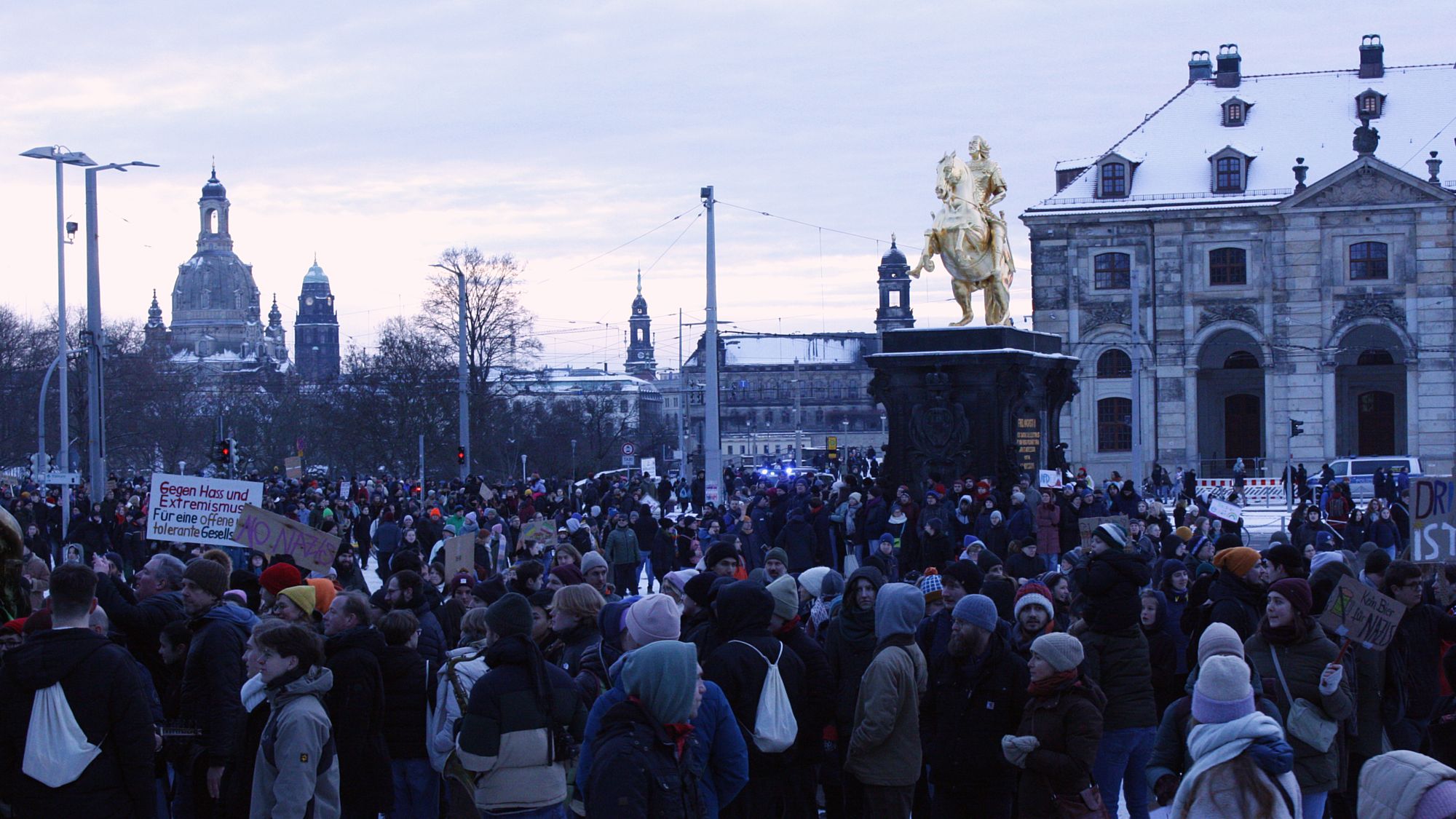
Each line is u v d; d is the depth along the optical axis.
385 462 103.38
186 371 176.25
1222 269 99.06
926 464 43.91
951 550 33.06
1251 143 102.06
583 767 10.77
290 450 141.38
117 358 130.62
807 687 13.60
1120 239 99.88
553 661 15.16
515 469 129.12
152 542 44.81
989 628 13.55
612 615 15.06
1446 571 17.77
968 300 45.59
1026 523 33.66
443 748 13.75
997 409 43.78
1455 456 17.77
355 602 14.54
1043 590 15.00
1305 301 97.69
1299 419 98.06
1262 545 51.34
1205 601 17.58
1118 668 14.73
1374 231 96.75
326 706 13.72
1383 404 102.56
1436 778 6.98
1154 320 99.50
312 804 12.67
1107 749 14.61
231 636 13.73
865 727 13.09
